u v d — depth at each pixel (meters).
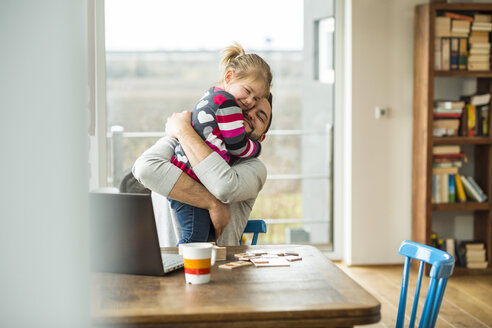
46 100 0.59
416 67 4.42
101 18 3.88
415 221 4.48
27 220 0.58
